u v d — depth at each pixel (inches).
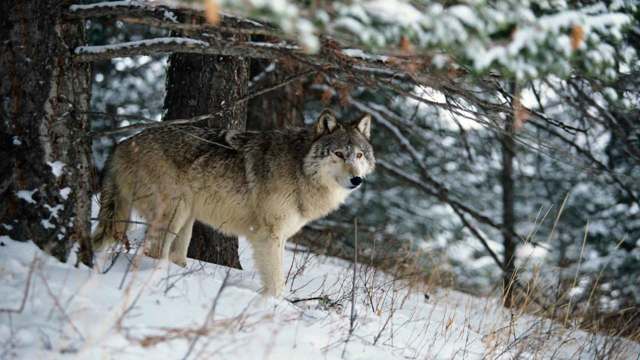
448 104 348.8
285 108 712.4
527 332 470.3
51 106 349.4
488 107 360.5
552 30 280.7
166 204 435.2
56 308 276.8
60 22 353.1
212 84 498.6
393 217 1099.3
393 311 421.1
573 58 290.5
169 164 435.5
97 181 468.8
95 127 1011.3
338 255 797.2
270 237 432.5
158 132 440.5
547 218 1103.0
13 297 284.5
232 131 453.1
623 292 829.8
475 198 1149.7
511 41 278.5
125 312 267.7
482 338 434.3
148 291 322.0
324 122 433.1
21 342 250.2
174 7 323.0
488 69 281.3
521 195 1138.0
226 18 316.8
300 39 276.1
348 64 340.5
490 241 1146.0
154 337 263.0
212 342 279.7
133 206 442.3
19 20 343.3
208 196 443.2
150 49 343.3
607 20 301.1
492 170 1148.5
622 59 328.2
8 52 342.0
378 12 261.4
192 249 522.0
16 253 326.3
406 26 261.1
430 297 570.9
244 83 516.4
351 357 320.5
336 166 428.1
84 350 245.3
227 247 530.3
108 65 1029.8
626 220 967.6
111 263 367.6
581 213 1098.7
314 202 438.3
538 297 575.2
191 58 502.0
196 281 360.5
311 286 495.2
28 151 341.4
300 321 347.3
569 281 636.1
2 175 338.0
